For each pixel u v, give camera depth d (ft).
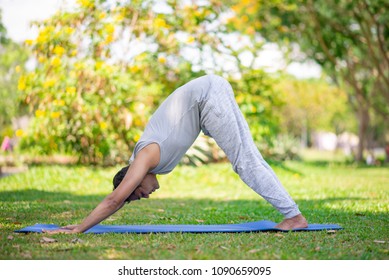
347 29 80.38
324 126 197.36
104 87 45.91
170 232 21.63
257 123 58.29
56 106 46.42
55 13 45.80
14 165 69.92
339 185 48.57
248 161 21.90
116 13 48.37
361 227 23.67
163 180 48.73
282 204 22.08
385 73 97.76
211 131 21.79
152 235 20.88
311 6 76.84
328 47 82.99
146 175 21.22
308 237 20.67
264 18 84.64
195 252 17.98
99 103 47.16
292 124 180.45
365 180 55.31
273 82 61.00
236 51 54.54
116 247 18.52
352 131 194.39
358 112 112.68
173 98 21.70
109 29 46.26
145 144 20.90
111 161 52.85
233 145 21.76
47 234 20.59
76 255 17.40
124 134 49.80
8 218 25.50
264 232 21.94
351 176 62.13
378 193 40.24
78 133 48.34
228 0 58.23
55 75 46.03
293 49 95.14
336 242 20.03
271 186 21.98
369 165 96.84
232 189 45.11
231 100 22.04
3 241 19.39
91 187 42.93
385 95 90.02
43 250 18.04
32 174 46.93
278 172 58.29
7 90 85.35
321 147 274.98
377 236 21.56
